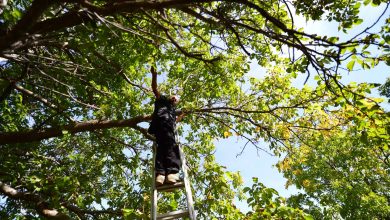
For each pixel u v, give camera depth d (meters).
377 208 13.26
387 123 5.31
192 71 9.04
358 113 5.60
